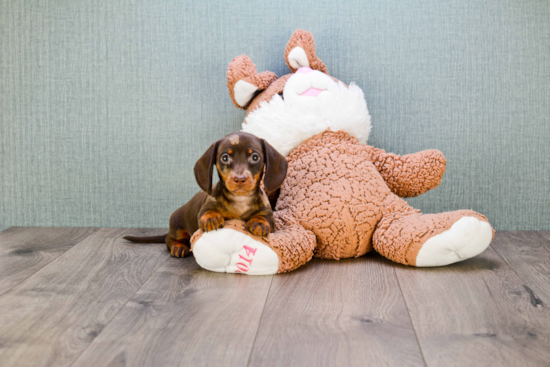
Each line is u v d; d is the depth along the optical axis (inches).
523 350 37.3
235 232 55.7
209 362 35.9
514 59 78.4
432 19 78.2
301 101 66.6
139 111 81.5
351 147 66.7
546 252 66.4
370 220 62.1
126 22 80.1
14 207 84.3
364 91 79.7
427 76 79.0
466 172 80.3
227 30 79.6
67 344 38.7
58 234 78.5
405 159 69.0
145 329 41.5
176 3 79.5
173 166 82.2
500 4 77.6
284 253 55.7
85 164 82.9
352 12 78.5
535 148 79.7
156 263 62.2
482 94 79.0
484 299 48.2
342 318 43.6
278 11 79.0
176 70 80.6
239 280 54.9
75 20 80.4
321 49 79.3
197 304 47.3
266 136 67.2
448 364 35.4
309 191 63.3
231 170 53.3
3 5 80.7
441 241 56.6
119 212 83.5
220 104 80.8
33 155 83.2
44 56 81.3
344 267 59.8
